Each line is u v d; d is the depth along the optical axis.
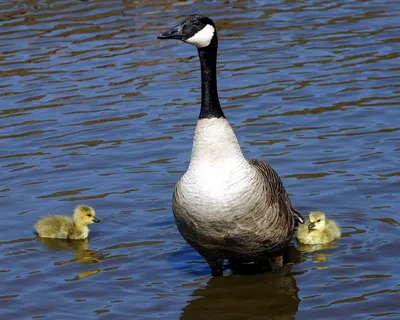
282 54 22.59
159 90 20.48
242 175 11.34
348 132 17.62
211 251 11.99
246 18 25.77
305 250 13.30
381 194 14.91
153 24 25.30
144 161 16.72
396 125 17.83
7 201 15.23
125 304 11.68
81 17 26.27
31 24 25.70
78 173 16.30
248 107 19.25
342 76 20.80
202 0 27.86
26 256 13.33
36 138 18.03
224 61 22.30
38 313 11.45
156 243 13.70
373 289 11.80
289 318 11.22
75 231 13.88
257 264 12.95
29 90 20.78
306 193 15.11
